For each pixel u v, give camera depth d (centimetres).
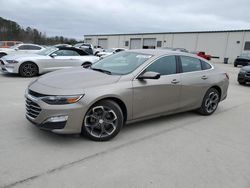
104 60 526
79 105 374
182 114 599
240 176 333
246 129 523
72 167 328
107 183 299
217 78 602
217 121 566
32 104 391
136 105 440
